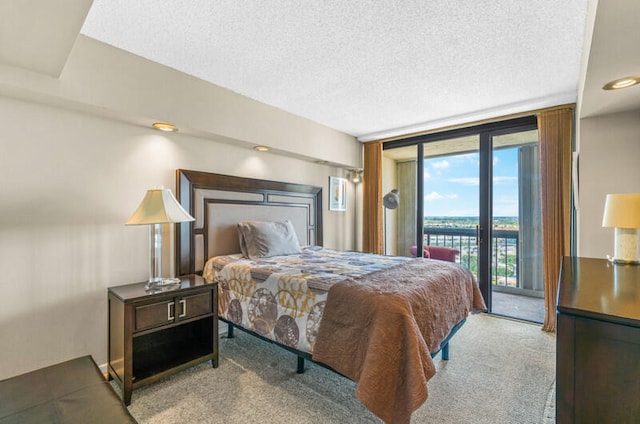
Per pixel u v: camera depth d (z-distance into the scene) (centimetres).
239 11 172
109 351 213
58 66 173
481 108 325
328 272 225
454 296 227
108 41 205
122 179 236
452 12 171
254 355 253
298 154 361
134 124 243
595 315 83
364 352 161
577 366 85
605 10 116
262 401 189
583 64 196
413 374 144
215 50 215
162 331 243
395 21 180
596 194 238
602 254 235
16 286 189
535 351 262
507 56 220
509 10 169
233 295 255
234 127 287
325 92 288
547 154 307
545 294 307
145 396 194
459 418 175
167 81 239
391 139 439
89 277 218
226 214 304
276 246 304
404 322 153
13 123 189
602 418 82
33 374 139
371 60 227
